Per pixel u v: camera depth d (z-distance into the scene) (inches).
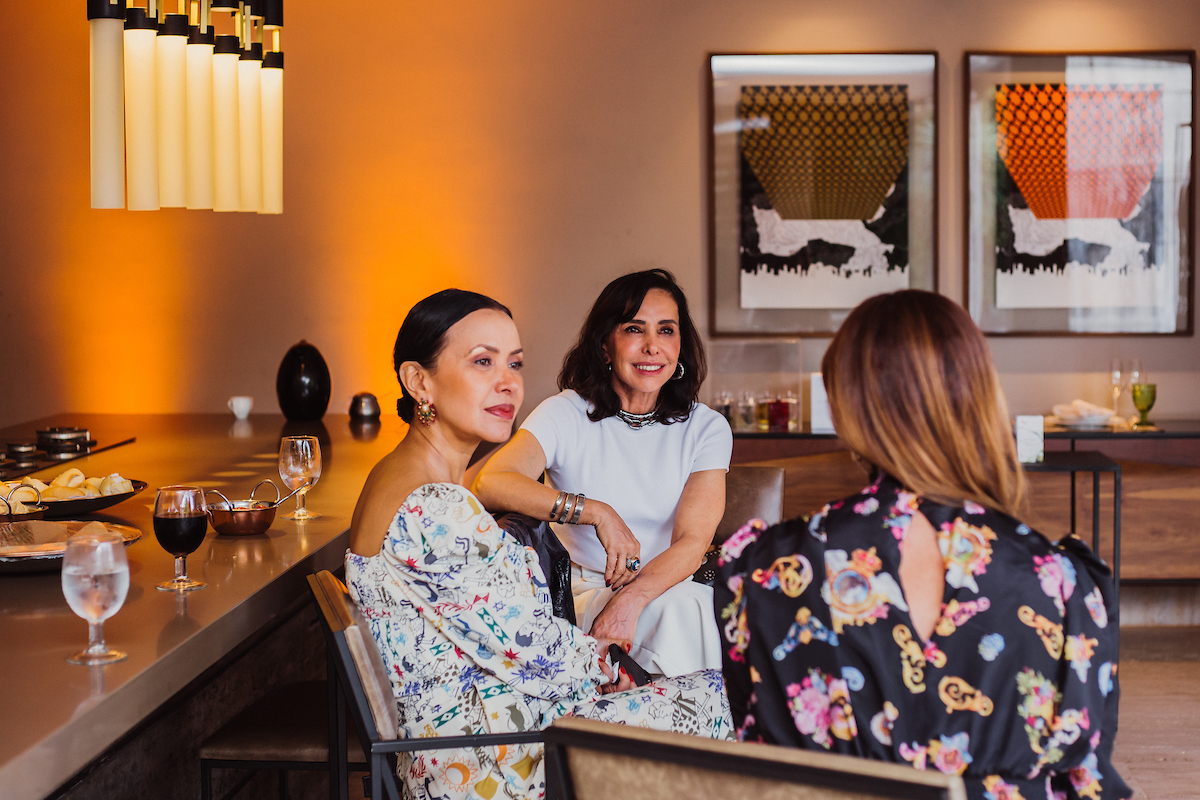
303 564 74.0
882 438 45.3
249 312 190.5
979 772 42.1
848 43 183.2
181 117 110.1
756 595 45.6
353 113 187.6
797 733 44.5
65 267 190.2
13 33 186.9
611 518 83.0
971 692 42.1
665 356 91.0
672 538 90.8
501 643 61.3
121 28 104.1
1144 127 181.3
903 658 42.7
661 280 93.0
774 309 185.9
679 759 41.2
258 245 189.9
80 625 58.3
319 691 79.3
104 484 88.8
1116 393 175.2
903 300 46.4
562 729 44.0
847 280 184.9
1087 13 181.2
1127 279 183.0
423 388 67.4
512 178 187.5
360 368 190.5
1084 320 183.8
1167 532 174.7
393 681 62.4
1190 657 162.6
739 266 185.6
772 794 39.7
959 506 44.3
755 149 183.9
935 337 45.1
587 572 93.4
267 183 123.3
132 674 50.0
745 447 174.2
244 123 120.4
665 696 67.6
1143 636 174.2
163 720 77.0
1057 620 42.4
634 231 186.9
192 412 191.5
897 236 183.9
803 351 187.5
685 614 84.6
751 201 184.7
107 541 52.3
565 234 187.6
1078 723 41.6
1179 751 125.0
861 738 43.0
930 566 43.5
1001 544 43.3
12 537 74.4
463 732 62.2
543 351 189.3
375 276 189.5
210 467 115.3
